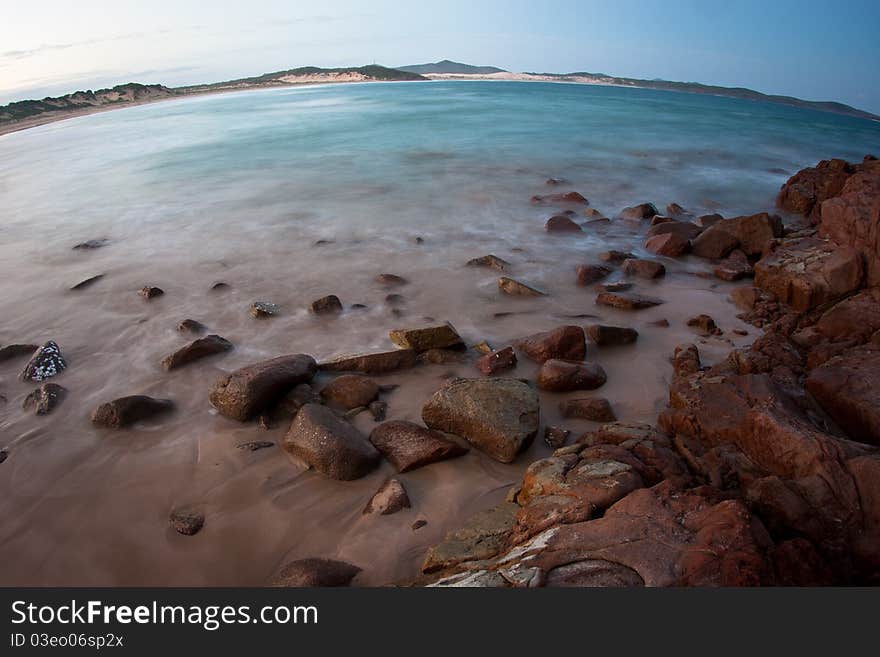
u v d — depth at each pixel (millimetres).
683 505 3793
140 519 4625
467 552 3982
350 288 9445
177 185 18281
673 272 10258
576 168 20844
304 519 4574
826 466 4094
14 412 6070
